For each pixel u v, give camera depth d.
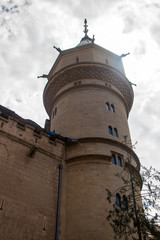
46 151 23.58
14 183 19.67
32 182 20.81
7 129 21.95
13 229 17.56
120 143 25.33
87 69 31.73
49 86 33.88
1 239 16.66
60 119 29.30
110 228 19.62
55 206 21.08
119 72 32.72
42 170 22.19
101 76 31.84
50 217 20.17
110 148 24.64
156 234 15.62
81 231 19.61
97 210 20.45
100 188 21.72
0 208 17.80
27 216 18.83
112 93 31.20
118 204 21.23
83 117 27.56
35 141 23.34
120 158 24.81
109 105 29.38
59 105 31.08
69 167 24.06
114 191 21.86
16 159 21.00
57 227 19.91
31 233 18.30
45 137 24.44
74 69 31.80
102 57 35.38
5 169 19.86
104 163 23.48
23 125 24.31
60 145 25.20
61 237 19.78
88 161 23.59
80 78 31.92
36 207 19.78
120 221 16.81
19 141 22.12
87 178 22.50
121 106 31.08
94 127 26.42
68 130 27.12
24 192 19.80
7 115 23.30
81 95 29.91
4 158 20.36
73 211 21.03
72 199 21.80
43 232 19.02
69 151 25.03
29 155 21.97
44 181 21.69
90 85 30.56
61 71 32.25
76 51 35.66
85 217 20.23
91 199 21.12
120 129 27.84
